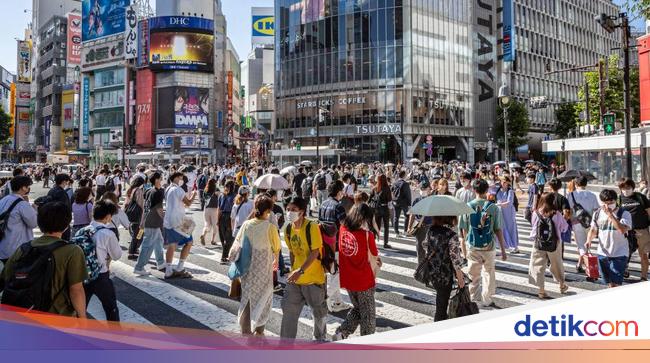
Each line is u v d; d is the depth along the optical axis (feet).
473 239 21.77
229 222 31.12
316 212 58.90
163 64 220.64
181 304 21.77
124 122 235.81
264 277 16.39
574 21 278.67
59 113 306.96
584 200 28.68
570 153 78.38
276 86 206.59
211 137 231.30
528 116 219.41
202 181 67.26
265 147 274.16
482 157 212.64
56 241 11.07
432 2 183.93
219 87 268.41
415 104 176.24
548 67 69.21
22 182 20.81
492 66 216.54
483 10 213.46
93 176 73.97
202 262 31.99
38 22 362.53
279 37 205.26
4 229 19.94
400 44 175.42
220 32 271.08
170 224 26.71
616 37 315.37
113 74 247.09
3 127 245.86
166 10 222.07
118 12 242.78
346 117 183.42
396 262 31.99
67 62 309.63
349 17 182.70
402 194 42.75
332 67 186.80
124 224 24.52
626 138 49.24
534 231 23.24
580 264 28.58
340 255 15.98
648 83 75.36
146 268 29.68
